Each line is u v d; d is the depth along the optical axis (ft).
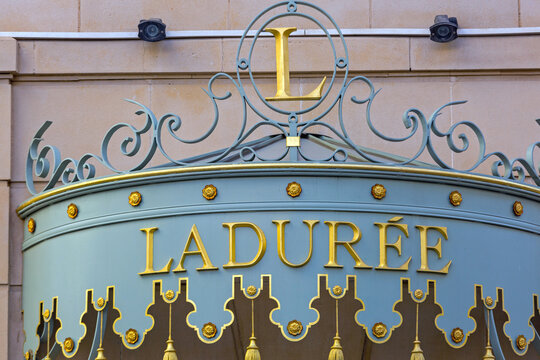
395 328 46.70
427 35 56.24
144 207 47.06
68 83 55.98
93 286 47.47
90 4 56.80
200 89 56.03
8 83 55.47
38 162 51.60
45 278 49.52
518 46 56.18
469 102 55.88
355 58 55.98
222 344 50.57
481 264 47.19
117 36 56.13
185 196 46.65
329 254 45.70
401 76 56.13
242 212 46.14
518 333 47.55
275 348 50.08
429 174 46.73
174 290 46.06
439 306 46.29
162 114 55.77
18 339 53.11
